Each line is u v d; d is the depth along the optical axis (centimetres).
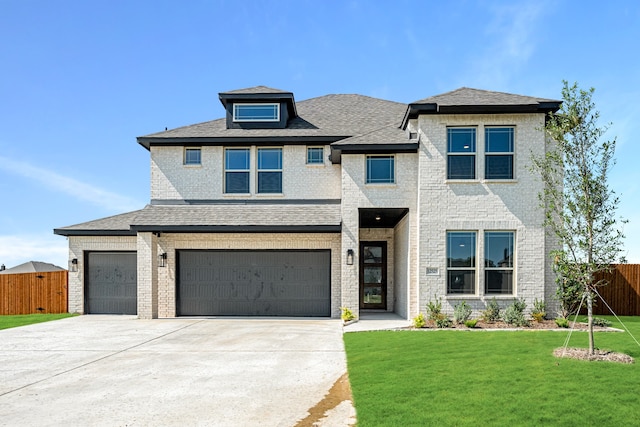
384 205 1488
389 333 1188
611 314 1650
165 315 1652
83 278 1777
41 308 1862
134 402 666
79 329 1364
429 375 741
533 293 1375
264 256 1672
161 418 598
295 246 1647
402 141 1471
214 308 1664
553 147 1400
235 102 1839
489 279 1396
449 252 1412
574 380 695
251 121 1830
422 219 1413
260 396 688
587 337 1062
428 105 1391
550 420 543
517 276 1380
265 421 584
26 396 700
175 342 1140
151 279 1591
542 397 618
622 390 646
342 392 706
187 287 1667
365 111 2041
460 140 1428
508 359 834
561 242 943
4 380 794
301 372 831
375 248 1903
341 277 1530
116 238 1769
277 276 1666
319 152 1756
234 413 615
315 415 604
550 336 1081
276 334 1251
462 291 1402
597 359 827
